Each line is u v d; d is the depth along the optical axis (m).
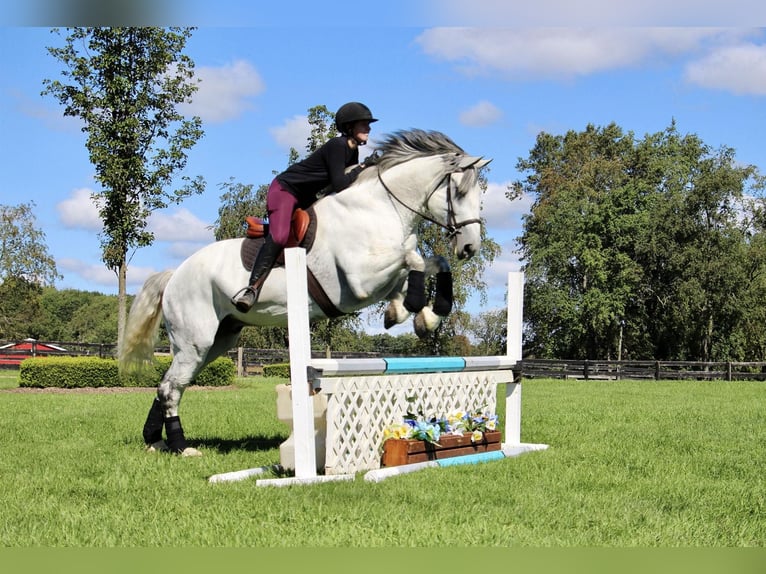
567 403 13.74
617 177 45.88
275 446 7.41
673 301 40.69
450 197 5.77
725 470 6.00
